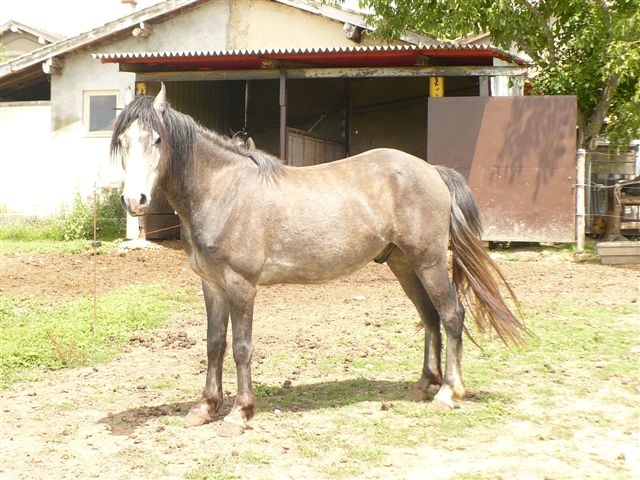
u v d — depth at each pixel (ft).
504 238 46.14
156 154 17.48
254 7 57.52
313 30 56.59
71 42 56.24
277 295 35.91
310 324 29.84
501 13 47.11
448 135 46.47
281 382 22.44
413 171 19.62
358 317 30.86
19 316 30.42
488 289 19.71
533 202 45.70
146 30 57.62
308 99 69.97
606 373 22.43
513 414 19.15
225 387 22.25
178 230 56.39
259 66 48.21
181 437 18.04
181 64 48.14
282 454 16.81
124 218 54.44
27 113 58.39
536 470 15.76
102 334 27.86
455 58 46.14
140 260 45.44
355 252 19.24
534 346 25.44
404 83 68.44
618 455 16.49
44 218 56.39
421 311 20.70
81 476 15.84
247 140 20.30
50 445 17.65
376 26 50.19
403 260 20.66
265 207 18.54
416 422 18.63
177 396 21.47
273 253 18.75
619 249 41.75
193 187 18.30
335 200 19.10
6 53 85.61
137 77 49.73
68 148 57.72
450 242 20.13
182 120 18.20
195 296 35.58
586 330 27.35
